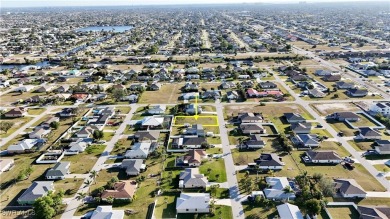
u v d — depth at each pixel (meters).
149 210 90.06
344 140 129.38
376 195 94.50
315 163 112.44
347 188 94.38
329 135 133.75
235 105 170.88
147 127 142.38
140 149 118.44
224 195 95.62
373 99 176.62
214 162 114.06
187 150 122.56
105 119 148.75
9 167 113.19
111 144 128.75
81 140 130.38
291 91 193.50
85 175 107.38
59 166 109.06
